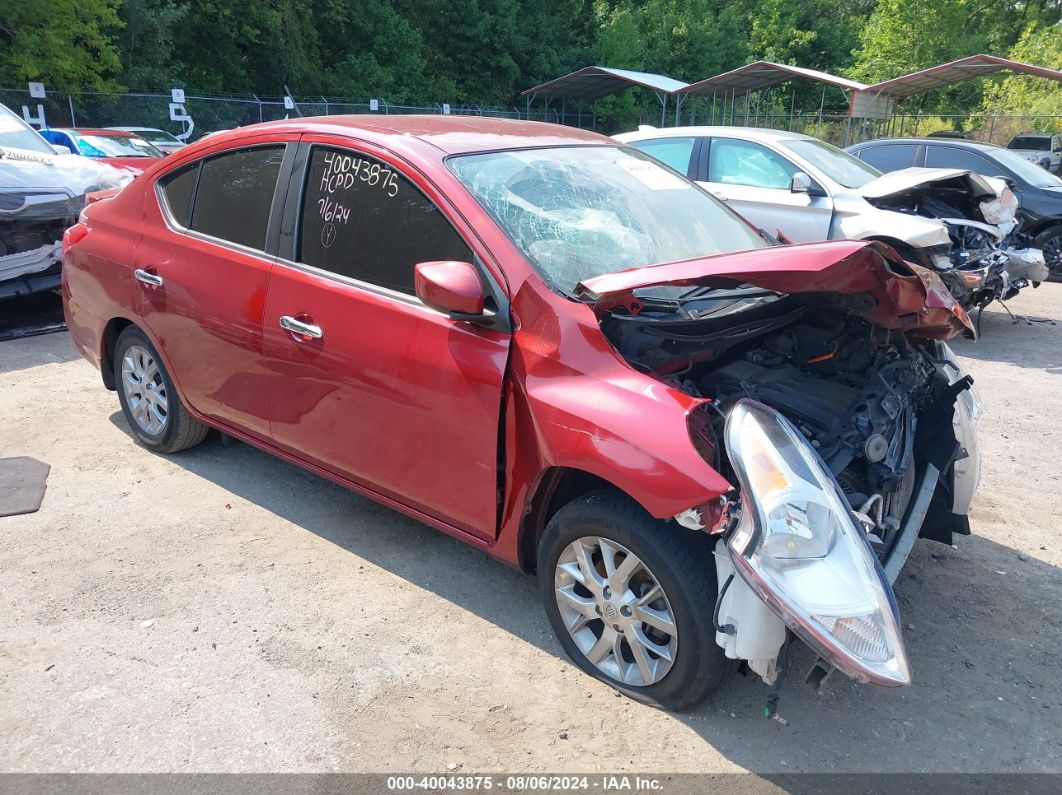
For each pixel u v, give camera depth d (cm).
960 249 737
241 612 322
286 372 352
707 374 303
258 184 370
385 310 314
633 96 3662
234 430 402
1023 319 903
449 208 302
